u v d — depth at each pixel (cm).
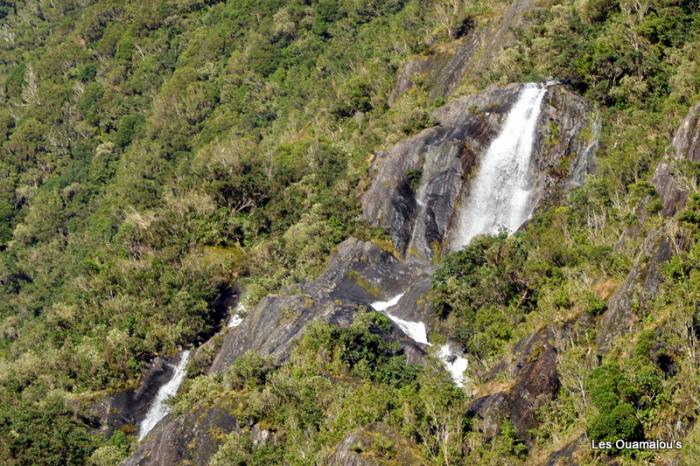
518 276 5419
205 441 5353
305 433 4928
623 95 6575
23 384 7112
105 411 6656
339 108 9356
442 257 6819
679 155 5231
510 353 4919
